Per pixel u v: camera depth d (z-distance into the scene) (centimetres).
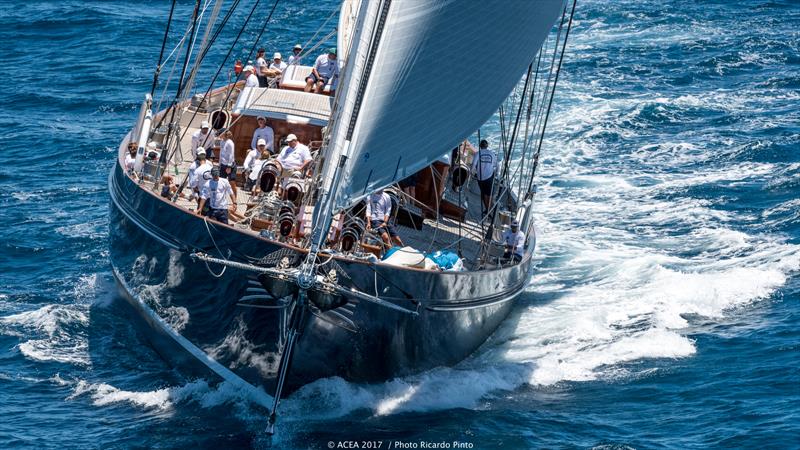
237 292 7294
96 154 13925
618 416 7488
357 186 6806
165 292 8181
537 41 7662
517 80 7581
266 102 9125
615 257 10544
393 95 6694
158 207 8062
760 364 8181
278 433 7181
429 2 6594
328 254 6969
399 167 6950
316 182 7488
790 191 12062
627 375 8138
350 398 7556
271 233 7275
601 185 12700
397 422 7375
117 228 9062
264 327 7181
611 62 18512
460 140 7250
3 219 11488
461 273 7731
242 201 8438
